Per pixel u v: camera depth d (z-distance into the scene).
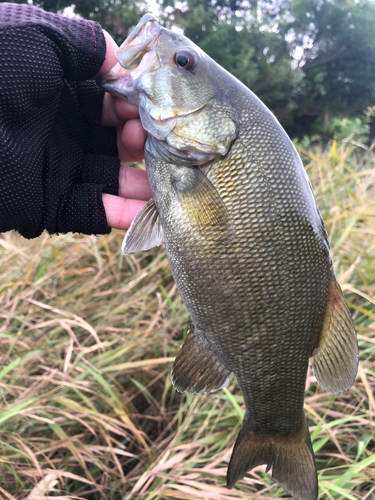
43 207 0.19
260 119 0.17
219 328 0.18
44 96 0.18
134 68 0.18
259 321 0.17
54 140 0.20
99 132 0.22
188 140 0.18
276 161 0.17
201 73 0.18
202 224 0.17
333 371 0.18
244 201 0.17
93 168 0.22
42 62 0.17
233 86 0.18
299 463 0.19
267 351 0.17
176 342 0.30
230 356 0.18
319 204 0.40
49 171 0.19
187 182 0.18
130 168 0.23
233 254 0.17
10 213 0.18
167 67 0.18
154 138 0.18
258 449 0.19
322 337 0.18
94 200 0.21
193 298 0.18
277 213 0.17
